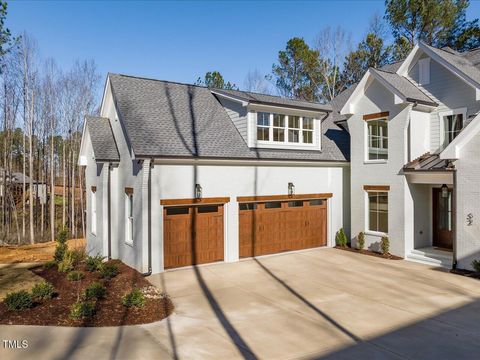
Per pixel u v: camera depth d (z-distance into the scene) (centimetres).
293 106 1692
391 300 1060
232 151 1520
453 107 1561
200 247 1456
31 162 2883
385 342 785
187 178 1393
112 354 716
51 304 988
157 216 1335
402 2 3128
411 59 1714
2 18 1945
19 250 2102
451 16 2944
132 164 1418
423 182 1531
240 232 1552
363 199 1741
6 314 904
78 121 3406
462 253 1366
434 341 791
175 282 1237
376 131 1692
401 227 1583
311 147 1802
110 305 997
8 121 3153
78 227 3366
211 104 1784
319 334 827
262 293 1128
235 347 760
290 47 4022
